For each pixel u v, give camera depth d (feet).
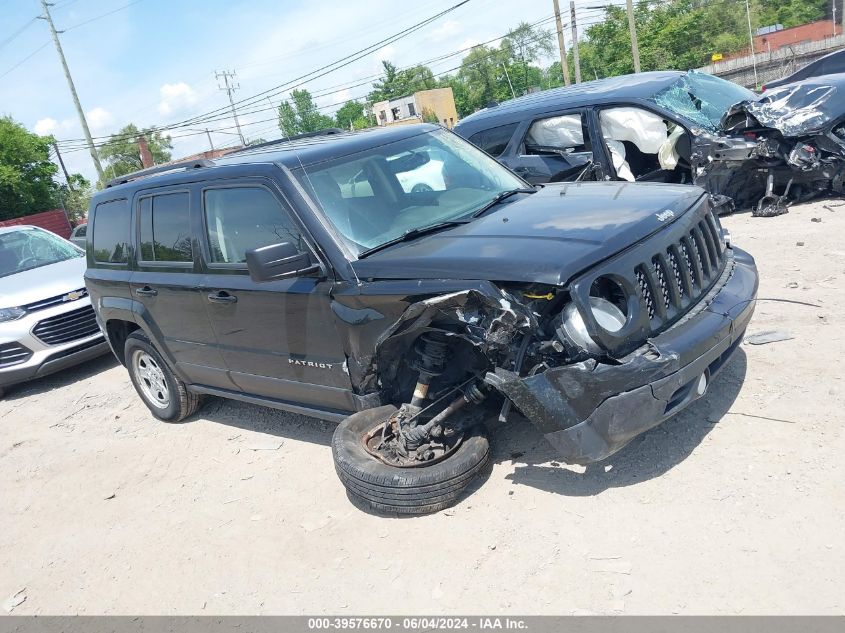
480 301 11.06
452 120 271.08
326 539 12.98
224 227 15.55
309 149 15.47
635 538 10.78
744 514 10.66
